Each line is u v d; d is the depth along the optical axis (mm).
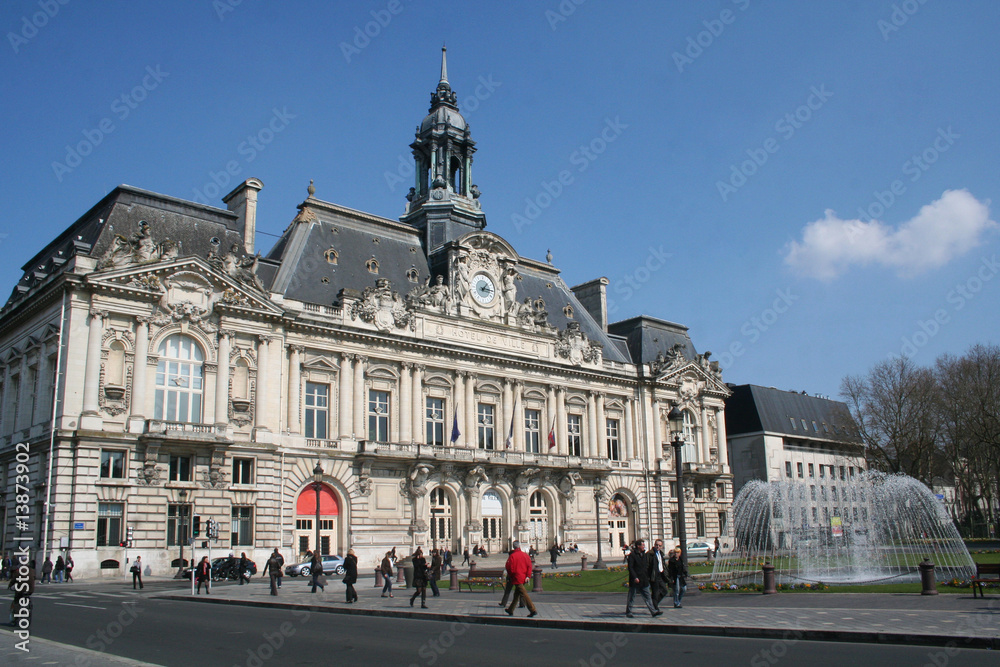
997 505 109125
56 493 51406
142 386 55375
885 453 90625
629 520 86688
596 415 85562
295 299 64375
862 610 26469
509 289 79688
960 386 87500
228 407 59188
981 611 25469
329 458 64000
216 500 57188
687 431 94062
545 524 78438
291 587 44938
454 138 84312
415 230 80000
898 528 58594
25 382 59500
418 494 67812
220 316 59688
